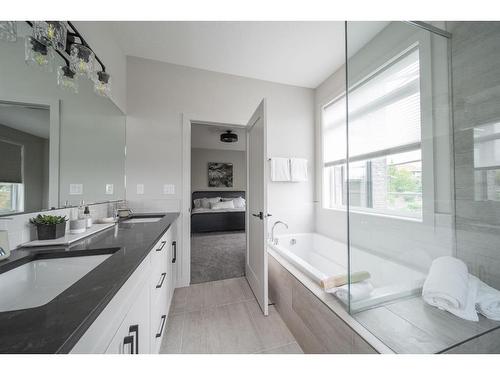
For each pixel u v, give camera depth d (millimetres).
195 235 4461
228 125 2465
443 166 1393
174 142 2209
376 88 1562
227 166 6352
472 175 1297
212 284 2211
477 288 1181
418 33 1472
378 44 1576
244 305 1810
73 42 1219
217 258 2984
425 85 1452
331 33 1826
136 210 2105
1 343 347
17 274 727
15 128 898
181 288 2121
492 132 1231
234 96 2436
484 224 1259
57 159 1171
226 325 1538
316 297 1202
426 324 1006
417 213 1418
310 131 2807
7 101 865
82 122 1416
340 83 2383
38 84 1033
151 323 1030
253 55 2121
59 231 1002
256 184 1920
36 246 897
